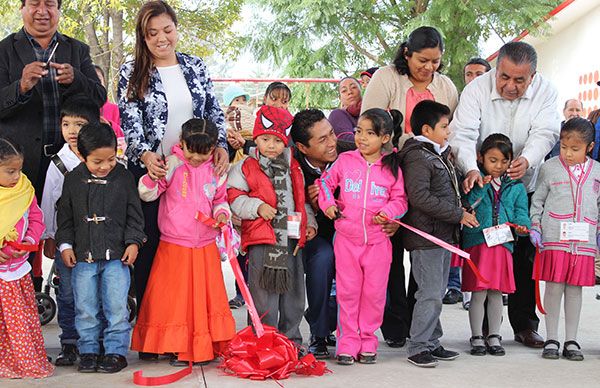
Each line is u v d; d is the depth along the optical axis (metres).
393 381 4.44
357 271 4.85
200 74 5.04
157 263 4.76
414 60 5.26
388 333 5.39
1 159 4.31
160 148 4.92
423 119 4.97
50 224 4.88
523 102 5.40
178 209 4.71
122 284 4.57
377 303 4.89
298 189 4.83
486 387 4.36
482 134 5.47
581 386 4.42
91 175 4.57
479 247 5.20
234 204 4.76
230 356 4.60
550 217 5.24
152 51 4.84
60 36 5.13
